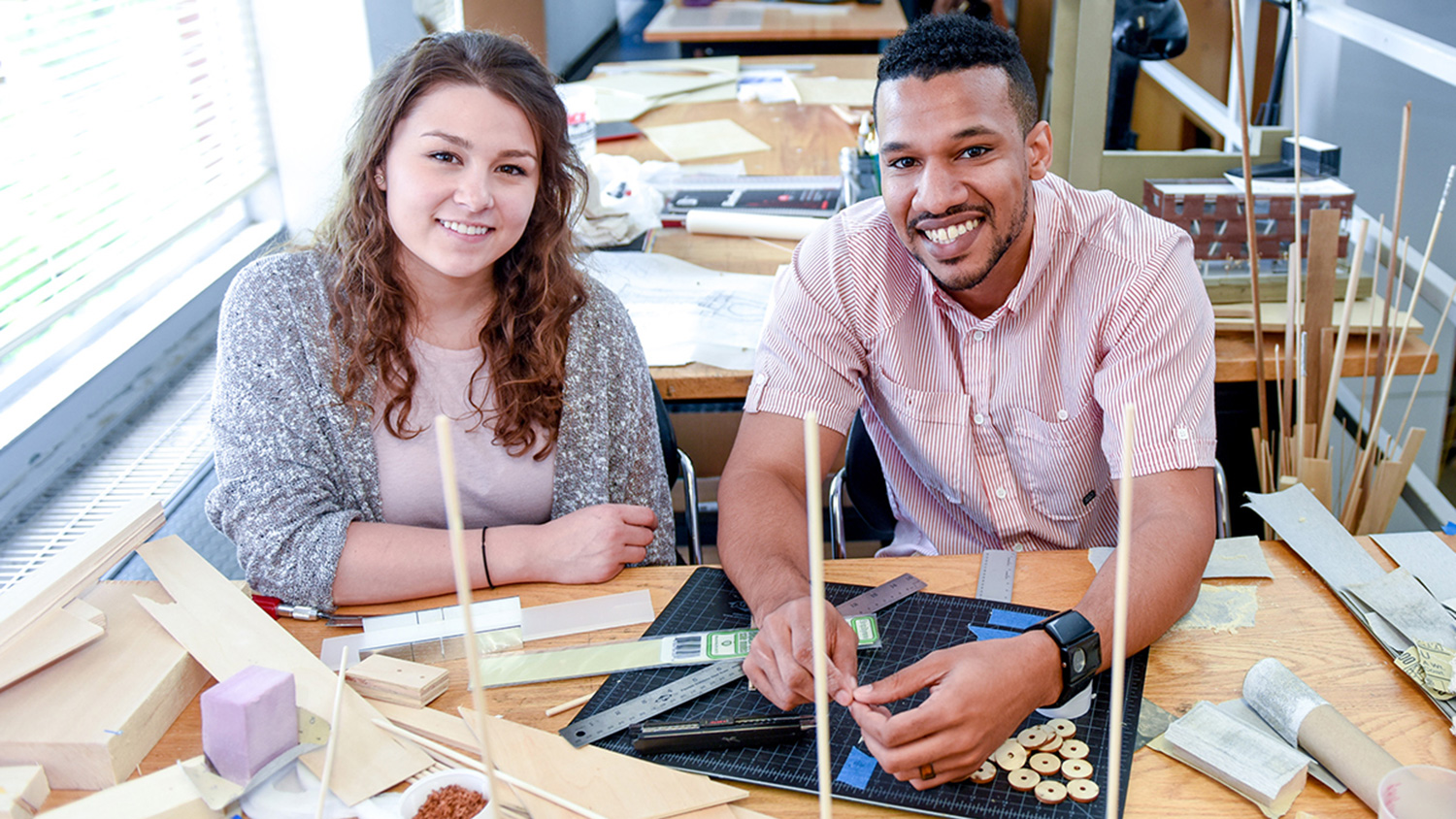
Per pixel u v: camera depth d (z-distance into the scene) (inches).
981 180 51.3
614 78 151.3
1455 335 92.1
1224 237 76.9
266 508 51.3
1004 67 51.1
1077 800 37.0
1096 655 40.5
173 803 35.2
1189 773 38.4
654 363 73.2
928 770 37.5
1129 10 86.4
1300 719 39.0
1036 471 59.9
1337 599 47.8
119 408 88.5
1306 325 71.2
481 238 51.9
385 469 55.8
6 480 75.8
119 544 45.7
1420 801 35.0
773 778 38.4
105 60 89.8
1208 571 49.8
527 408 56.1
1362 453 68.9
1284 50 99.5
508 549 50.5
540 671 44.4
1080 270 55.6
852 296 58.7
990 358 58.1
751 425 58.2
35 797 37.3
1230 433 88.9
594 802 36.8
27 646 41.2
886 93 52.1
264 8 110.3
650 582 50.8
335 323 54.3
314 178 117.8
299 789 37.2
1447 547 50.5
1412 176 98.3
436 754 39.2
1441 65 78.4
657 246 94.8
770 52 180.9
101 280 87.6
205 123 106.7
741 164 114.7
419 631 46.4
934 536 64.2
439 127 50.3
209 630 43.7
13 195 77.6
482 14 122.9
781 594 46.4
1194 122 142.3
